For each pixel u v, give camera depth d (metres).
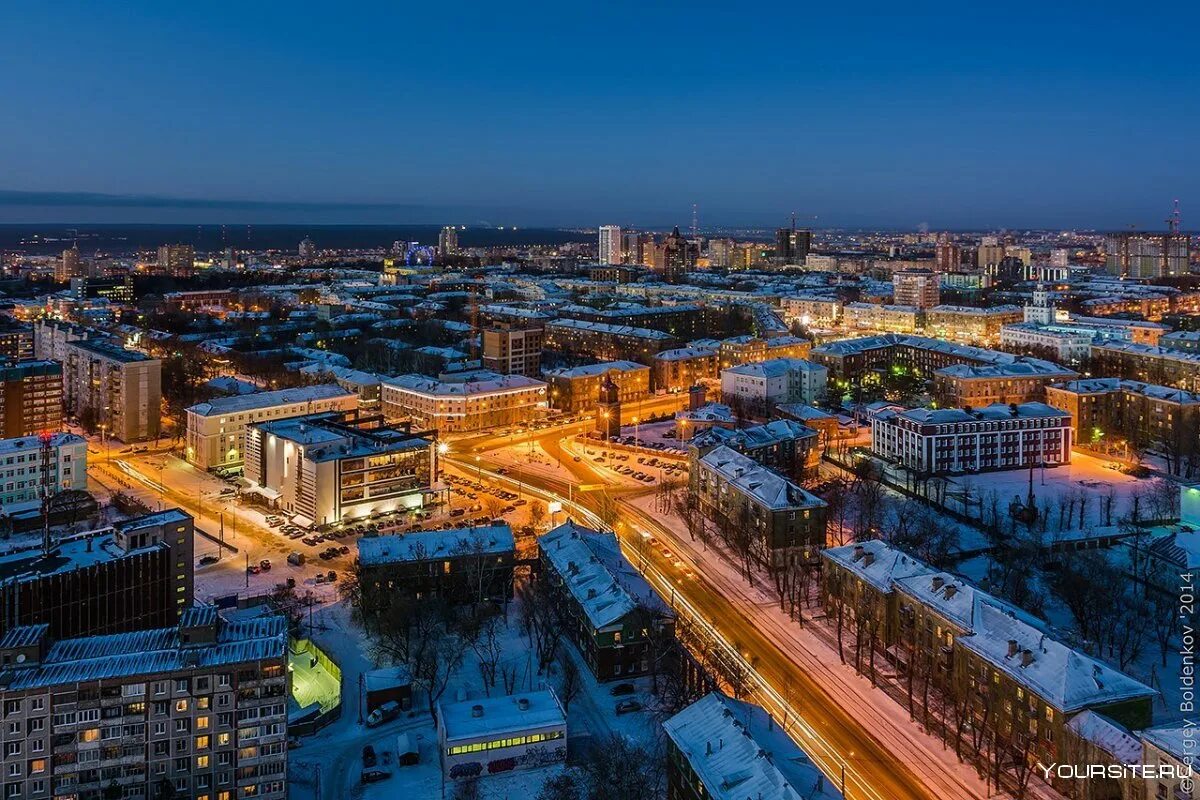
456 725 158.75
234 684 144.38
